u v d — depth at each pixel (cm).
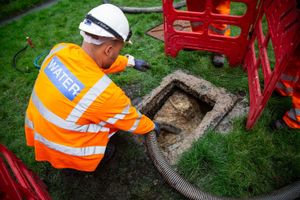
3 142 277
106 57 169
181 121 283
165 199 220
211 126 252
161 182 230
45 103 169
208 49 310
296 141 239
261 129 249
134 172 238
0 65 368
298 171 222
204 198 206
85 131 182
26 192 142
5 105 316
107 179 237
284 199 204
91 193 230
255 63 261
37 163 255
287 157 231
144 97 291
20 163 192
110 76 320
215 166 231
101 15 153
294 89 213
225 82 293
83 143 187
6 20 484
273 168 228
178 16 284
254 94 250
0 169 122
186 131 274
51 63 172
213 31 308
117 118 177
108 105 166
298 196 208
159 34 373
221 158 234
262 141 242
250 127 246
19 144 273
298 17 162
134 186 230
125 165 244
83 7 465
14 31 434
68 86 162
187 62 322
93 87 161
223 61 313
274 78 188
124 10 424
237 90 285
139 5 443
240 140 244
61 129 175
